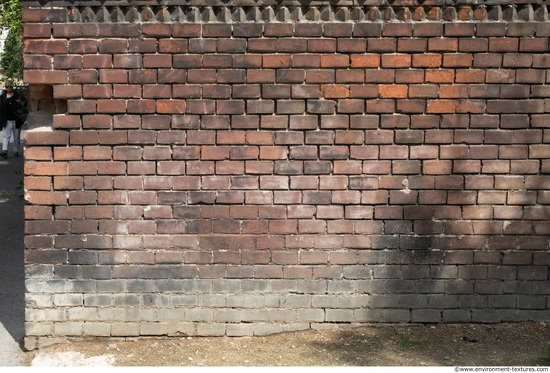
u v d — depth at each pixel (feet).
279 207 15.39
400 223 15.53
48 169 15.06
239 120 15.14
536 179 15.46
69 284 15.33
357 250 15.60
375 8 14.93
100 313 15.43
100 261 15.31
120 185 15.16
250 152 15.23
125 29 14.83
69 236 15.23
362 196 15.40
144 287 15.44
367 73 15.07
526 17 15.02
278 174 15.31
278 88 15.07
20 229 27.96
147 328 15.51
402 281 15.69
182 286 15.47
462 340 15.20
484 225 15.56
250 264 15.49
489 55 15.08
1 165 42.96
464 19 15.02
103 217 15.23
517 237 15.64
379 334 15.55
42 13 14.74
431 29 14.98
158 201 15.24
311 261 15.55
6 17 26.73
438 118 15.25
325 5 14.90
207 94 15.05
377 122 15.24
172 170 15.20
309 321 15.72
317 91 15.12
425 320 15.83
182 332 15.58
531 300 15.81
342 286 15.65
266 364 14.26
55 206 15.16
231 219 15.38
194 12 14.85
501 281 15.75
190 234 15.37
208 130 15.15
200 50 14.92
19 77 28.02
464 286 15.74
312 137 15.23
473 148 15.35
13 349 15.53
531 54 15.14
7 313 17.98
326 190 15.38
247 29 14.90
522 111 15.26
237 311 15.60
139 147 15.14
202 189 15.28
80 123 15.02
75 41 14.83
